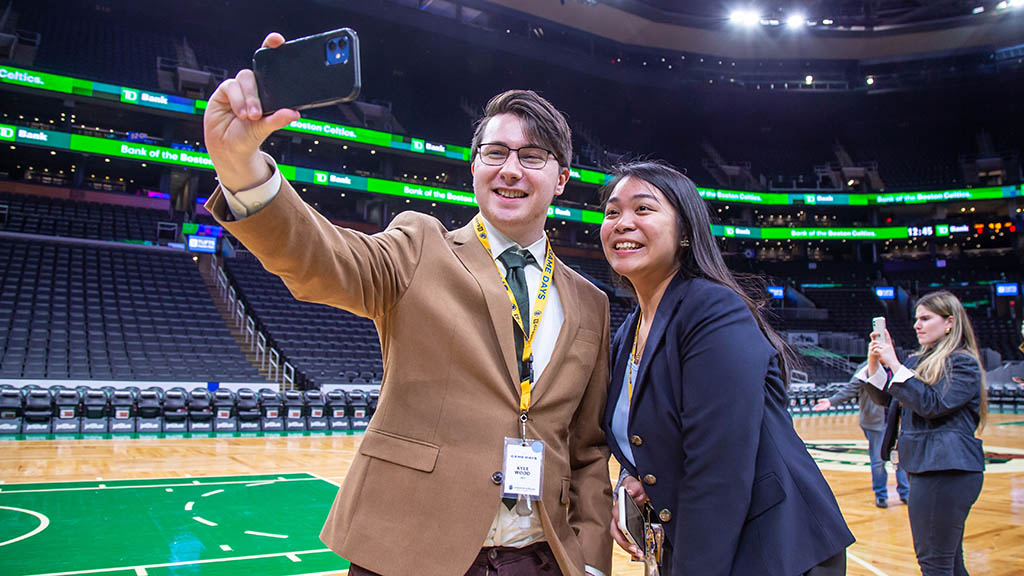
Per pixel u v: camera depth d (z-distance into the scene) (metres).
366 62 25.95
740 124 31.19
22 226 16.20
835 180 29.14
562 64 25.78
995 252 28.78
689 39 27.03
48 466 6.90
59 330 12.73
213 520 4.70
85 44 21.69
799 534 1.31
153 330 13.80
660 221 1.59
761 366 1.36
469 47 24.50
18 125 16.56
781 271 29.12
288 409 11.44
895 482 6.77
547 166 1.52
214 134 1.02
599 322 1.65
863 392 5.46
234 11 23.39
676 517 1.40
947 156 30.08
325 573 3.51
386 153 21.89
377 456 1.35
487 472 1.32
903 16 26.38
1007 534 4.50
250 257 19.03
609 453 1.71
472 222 1.60
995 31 26.19
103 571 3.48
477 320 1.41
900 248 30.66
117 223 17.73
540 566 1.41
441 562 1.27
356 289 1.25
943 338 2.66
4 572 3.44
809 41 27.20
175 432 10.46
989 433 12.38
